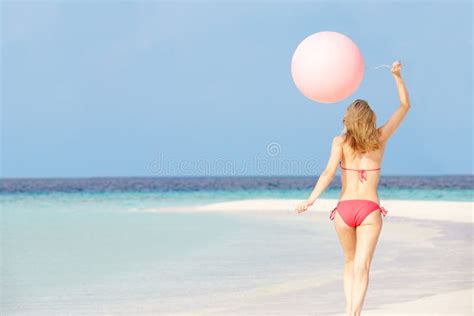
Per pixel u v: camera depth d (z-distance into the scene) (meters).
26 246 15.27
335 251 13.80
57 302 9.34
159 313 8.59
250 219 21.02
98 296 9.70
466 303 8.82
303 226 18.80
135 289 10.16
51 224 20.72
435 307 8.62
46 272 11.74
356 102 7.22
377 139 7.15
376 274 10.98
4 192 53.94
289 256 13.15
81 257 13.44
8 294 9.89
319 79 7.27
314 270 11.58
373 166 7.16
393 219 20.00
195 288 10.12
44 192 52.72
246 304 9.01
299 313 8.48
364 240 7.05
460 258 12.62
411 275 10.87
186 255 13.45
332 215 7.34
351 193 7.17
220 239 16.00
